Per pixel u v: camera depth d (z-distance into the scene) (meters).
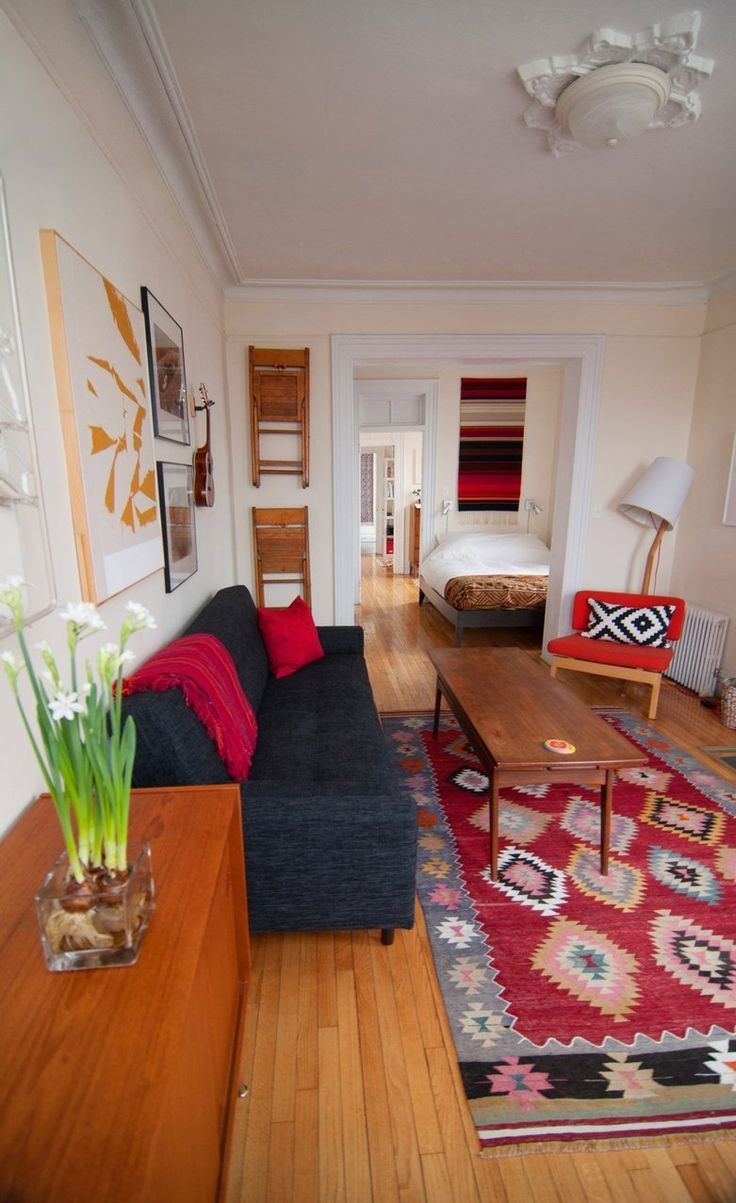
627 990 1.47
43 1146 0.52
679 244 2.90
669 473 3.51
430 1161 1.10
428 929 1.67
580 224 2.67
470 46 1.57
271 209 2.49
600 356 3.67
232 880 1.24
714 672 3.45
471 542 5.74
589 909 1.74
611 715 3.23
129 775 0.76
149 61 1.58
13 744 1.03
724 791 2.42
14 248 1.05
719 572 3.50
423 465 6.06
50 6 1.21
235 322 3.52
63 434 1.25
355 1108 1.19
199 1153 0.81
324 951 1.59
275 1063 1.28
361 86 1.72
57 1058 0.60
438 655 2.82
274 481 3.73
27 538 1.05
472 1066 1.27
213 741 1.52
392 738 2.92
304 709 2.33
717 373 3.52
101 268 1.50
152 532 1.87
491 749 1.82
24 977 0.70
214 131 1.93
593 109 1.71
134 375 1.68
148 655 1.86
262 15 1.45
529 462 6.06
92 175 1.44
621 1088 1.23
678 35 1.51
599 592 3.67
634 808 2.29
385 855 1.43
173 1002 0.67
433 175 2.22
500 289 3.51
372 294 3.52
